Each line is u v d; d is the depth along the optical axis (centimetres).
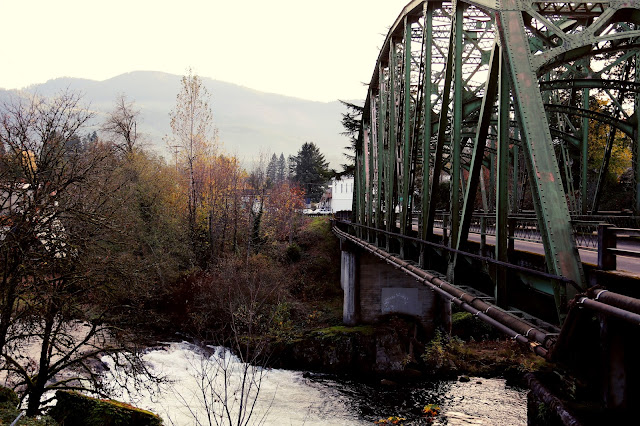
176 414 1803
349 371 2712
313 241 4850
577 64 1602
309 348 2758
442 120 1158
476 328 3259
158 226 3378
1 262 1376
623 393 505
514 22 792
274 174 15112
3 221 1387
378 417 2044
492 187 2670
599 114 1580
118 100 4706
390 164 1748
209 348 2808
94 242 1578
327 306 3603
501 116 787
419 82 1396
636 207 1543
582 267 623
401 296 3108
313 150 10550
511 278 848
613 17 804
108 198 1748
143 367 1591
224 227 4378
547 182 664
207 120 4541
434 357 2700
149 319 1911
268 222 4941
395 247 1745
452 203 1048
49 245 1465
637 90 1252
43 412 1498
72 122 1593
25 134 1466
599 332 525
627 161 3162
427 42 1339
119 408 1190
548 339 585
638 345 505
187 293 3278
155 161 4184
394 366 2683
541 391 614
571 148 2636
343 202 8119
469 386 2477
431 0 1331
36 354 2203
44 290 1386
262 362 2584
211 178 4491
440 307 3122
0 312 1334
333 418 2000
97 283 1519
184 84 4441
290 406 2088
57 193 1494
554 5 1040
